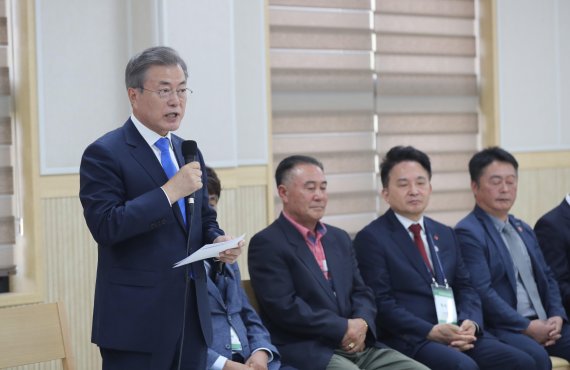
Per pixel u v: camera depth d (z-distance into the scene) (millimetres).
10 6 7031
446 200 9492
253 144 8008
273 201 8070
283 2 8562
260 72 8055
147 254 3914
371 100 9055
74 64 6984
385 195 6273
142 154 3990
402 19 9227
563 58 9664
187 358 4031
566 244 6875
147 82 3938
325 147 8820
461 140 9570
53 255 6844
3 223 7012
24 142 6863
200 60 7363
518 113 9461
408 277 6023
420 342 5848
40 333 4605
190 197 4035
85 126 7031
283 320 5508
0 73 6973
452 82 9477
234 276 5438
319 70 8758
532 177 9508
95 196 3855
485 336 6070
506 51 9398
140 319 3877
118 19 7176
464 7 9531
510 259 6488
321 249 5801
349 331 5496
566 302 6762
